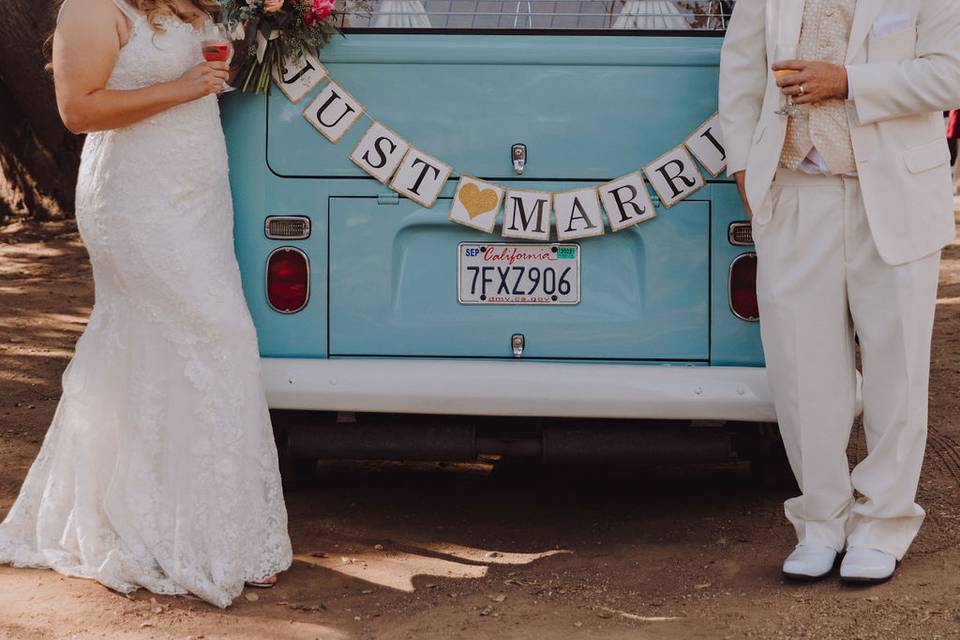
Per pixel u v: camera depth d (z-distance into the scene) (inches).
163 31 146.1
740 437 170.6
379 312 165.6
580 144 162.7
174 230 148.2
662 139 162.9
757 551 166.6
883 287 144.8
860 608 141.3
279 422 177.5
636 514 188.1
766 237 150.4
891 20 141.4
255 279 165.9
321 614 144.9
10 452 215.5
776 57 144.5
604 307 165.2
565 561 165.2
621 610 145.8
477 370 159.9
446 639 137.5
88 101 143.3
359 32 163.2
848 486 153.2
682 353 165.0
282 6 156.4
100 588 150.9
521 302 165.2
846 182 145.1
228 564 148.7
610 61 161.8
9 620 140.8
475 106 162.6
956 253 447.5
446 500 196.9
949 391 260.8
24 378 274.8
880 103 139.6
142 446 150.9
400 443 166.4
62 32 143.0
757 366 164.6
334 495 199.0
